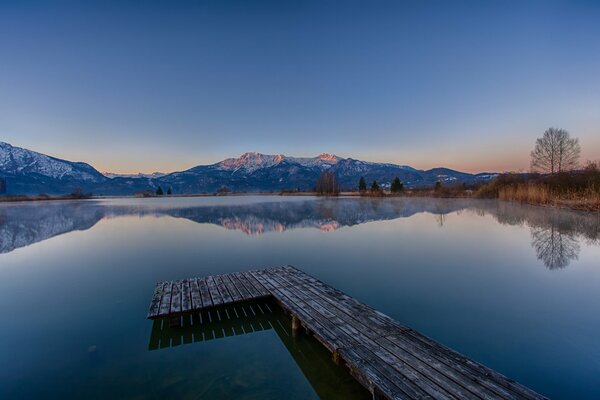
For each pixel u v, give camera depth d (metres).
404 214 29.59
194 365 6.21
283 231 20.81
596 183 31.09
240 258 14.21
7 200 66.44
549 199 33.31
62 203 57.34
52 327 7.81
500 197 43.56
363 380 5.18
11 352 6.69
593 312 8.03
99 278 11.74
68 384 5.62
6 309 8.95
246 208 39.34
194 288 9.35
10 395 5.34
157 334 7.49
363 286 10.08
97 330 7.69
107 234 21.19
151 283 11.16
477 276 10.98
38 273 12.40
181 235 20.30
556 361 5.95
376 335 6.09
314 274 11.44
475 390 4.39
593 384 5.30
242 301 8.34
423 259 13.31
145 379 5.77
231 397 5.27
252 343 7.07
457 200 47.75
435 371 4.87
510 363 5.92
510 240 16.81
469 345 6.54
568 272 11.30
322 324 6.60
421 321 7.62
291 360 6.37
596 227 19.70
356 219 26.41
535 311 8.11
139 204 53.12
